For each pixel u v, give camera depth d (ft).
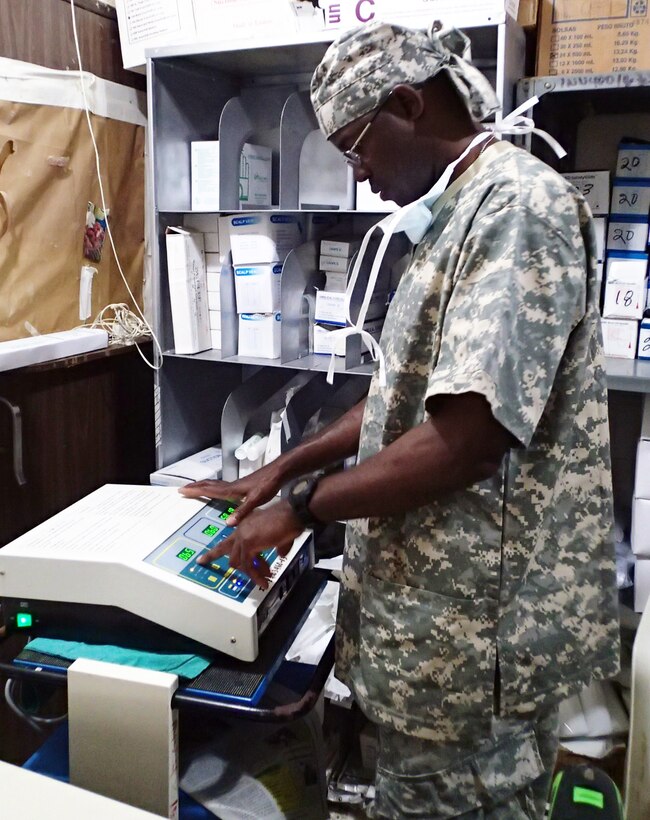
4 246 5.31
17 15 5.23
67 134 5.72
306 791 4.17
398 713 3.30
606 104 5.41
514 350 2.70
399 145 3.26
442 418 2.77
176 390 6.30
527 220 2.81
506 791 3.33
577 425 3.28
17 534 5.33
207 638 3.37
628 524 5.80
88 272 6.14
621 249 5.18
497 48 4.72
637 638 2.97
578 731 5.43
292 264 5.76
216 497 4.19
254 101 6.09
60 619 3.63
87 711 3.34
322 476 3.13
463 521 3.11
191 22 5.67
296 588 4.11
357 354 5.73
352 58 3.15
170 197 5.89
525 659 3.20
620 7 4.97
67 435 5.75
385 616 3.29
